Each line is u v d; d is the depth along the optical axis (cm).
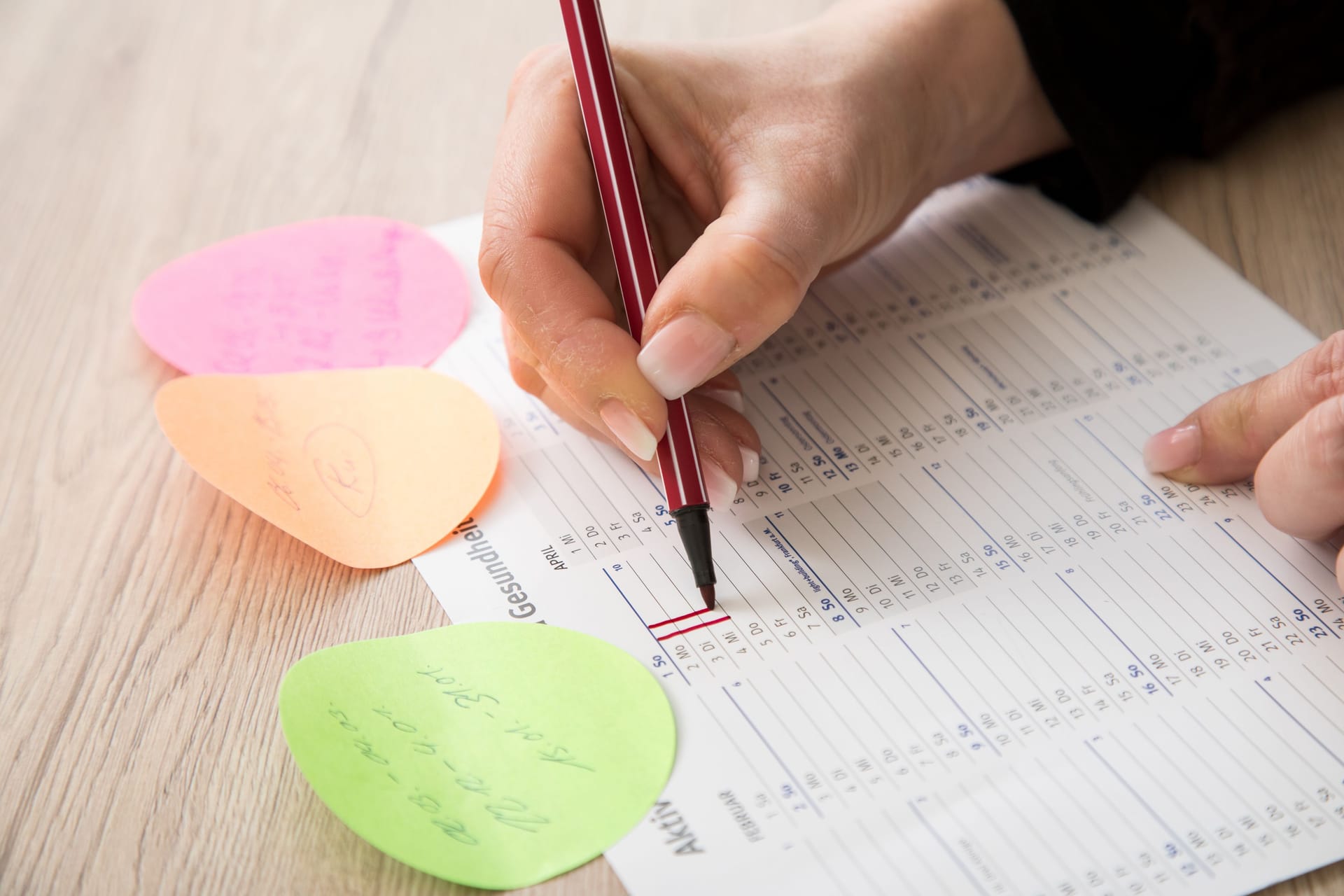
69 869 39
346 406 55
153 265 65
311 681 44
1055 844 39
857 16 60
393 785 41
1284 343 57
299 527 50
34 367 59
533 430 55
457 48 81
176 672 45
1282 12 65
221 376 55
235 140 73
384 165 72
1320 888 38
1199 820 39
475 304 62
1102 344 58
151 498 52
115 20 83
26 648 46
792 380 57
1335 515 45
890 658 44
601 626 46
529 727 42
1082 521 50
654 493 52
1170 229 64
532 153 51
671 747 42
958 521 50
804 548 49
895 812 40
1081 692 43
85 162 72
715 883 38
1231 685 43
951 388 56
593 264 55
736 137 53
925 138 59
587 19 47
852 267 63
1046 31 61
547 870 38
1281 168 67
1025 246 64
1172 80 66
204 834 40
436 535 50
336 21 83
